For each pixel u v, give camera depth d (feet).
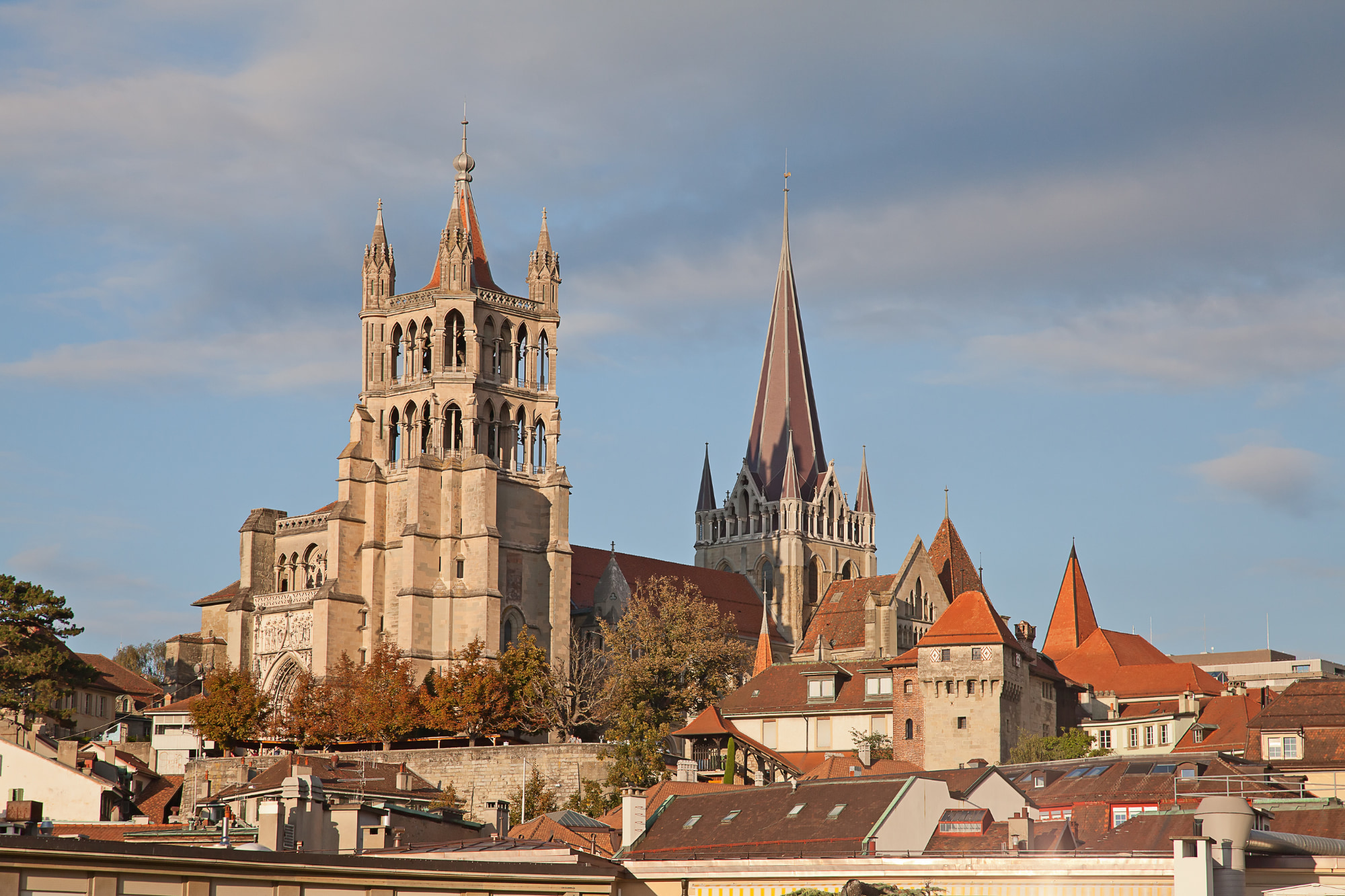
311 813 288.10
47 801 346.54
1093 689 622.95
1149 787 310.24
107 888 183.62
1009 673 551.18
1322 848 230.07
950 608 563.48
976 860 235.81
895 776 306.14
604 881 213.05
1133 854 229.86
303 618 651.66
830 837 268.41
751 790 299.58
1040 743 539.29
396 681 597.11
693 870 246.27
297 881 195.31
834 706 567.59
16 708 531.09
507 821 372.99
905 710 555.28
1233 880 221.05
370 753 577.43
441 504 652.07
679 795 304.09
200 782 551.18
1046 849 258.78
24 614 554.05
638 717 555.69
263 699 611.88
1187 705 576.20
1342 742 381.40
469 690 584.81
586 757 539.29
